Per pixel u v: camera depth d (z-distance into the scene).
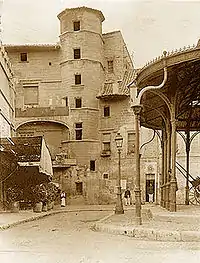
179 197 40.88
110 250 10.70
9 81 41.62
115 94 50.09
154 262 8.84
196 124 30.48
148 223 16.47
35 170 31.66
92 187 49.94
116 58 53.38
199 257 9.54
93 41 51.97
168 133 23.72
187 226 14.92
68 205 47.34
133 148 49.53
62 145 51.75
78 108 51.44
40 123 52.16
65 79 52.31
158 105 23.77
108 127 51.19
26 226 20.30
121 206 24.86
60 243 12.64
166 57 17.48
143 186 47.53
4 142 29.06
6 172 30.69
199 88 24.78
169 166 23.00
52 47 52.75
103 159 50.97
